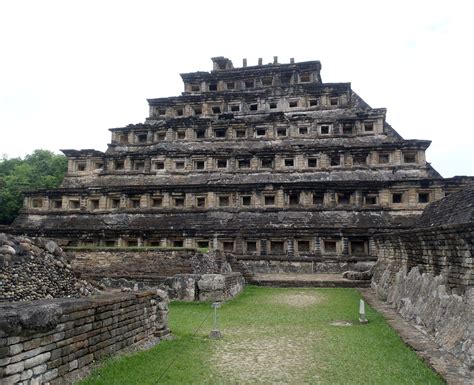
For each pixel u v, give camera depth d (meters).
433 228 12.73
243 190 42.22
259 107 50.94
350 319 16.31
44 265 11.73
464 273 11.26
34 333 6.89
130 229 40.41
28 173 61.28
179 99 52.97
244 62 59.00
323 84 49.09
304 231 38.31
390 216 38.91
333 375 9.27
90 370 8.50
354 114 46.78
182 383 8.62
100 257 27.41
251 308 19.17
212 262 28.31
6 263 10.49
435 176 42.47
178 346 11.80
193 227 40.84
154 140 50.53
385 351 11.20
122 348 10.16
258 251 39.03
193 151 46.03
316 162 44.03
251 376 9.22
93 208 45.22
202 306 19.58
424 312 13.32
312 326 14.93
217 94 51.97
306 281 28.66
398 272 19.16
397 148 42.09
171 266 26.33
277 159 44.50
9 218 51.84
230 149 45.62
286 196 41.34
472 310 9.79
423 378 8.74
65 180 48.25
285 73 53.88
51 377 7.29
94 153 48.34
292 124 47.06
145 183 46.00
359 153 42.84
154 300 12.55
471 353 9.15
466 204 14.37
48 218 44.81
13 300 10.52
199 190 42.84
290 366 9.99
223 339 12.88
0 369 6.13
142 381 8.48
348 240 37.69
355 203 40.16
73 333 8.08
